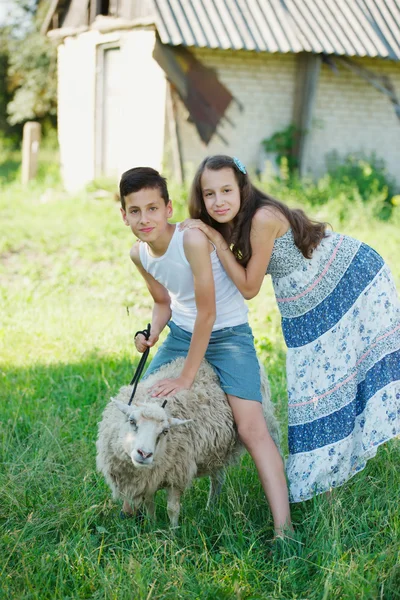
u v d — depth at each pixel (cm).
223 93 1218
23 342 560
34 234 935
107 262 824
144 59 1189
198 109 1196
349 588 259
